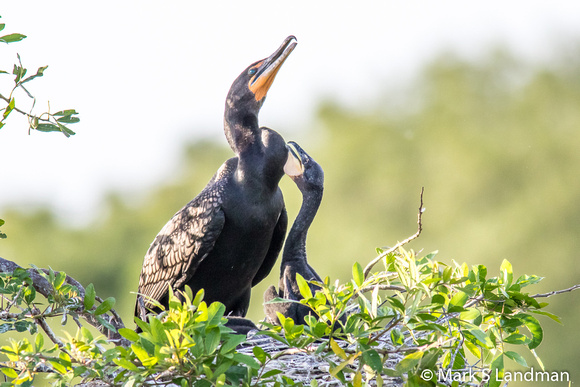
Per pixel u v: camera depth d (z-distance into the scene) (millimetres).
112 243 38031
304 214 11586
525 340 8070
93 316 8766
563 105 37688
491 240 33062
